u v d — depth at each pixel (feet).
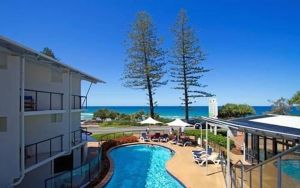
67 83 61.62
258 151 63.62
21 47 36.55
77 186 50.21
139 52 167.22
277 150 53.67
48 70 59.52
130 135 116.88
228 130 49.65
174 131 123.75
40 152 57.82
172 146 100.07
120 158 85.56
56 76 60.90
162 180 61.11
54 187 44.57
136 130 148.56
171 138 114.21
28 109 52.26
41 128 58.34
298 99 146.61
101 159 71.92
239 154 79.56
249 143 70.28
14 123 40.81
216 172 62.69
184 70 165.58
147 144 107.34
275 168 25.52
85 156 77.92
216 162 71.10
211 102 71.20
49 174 56.75
